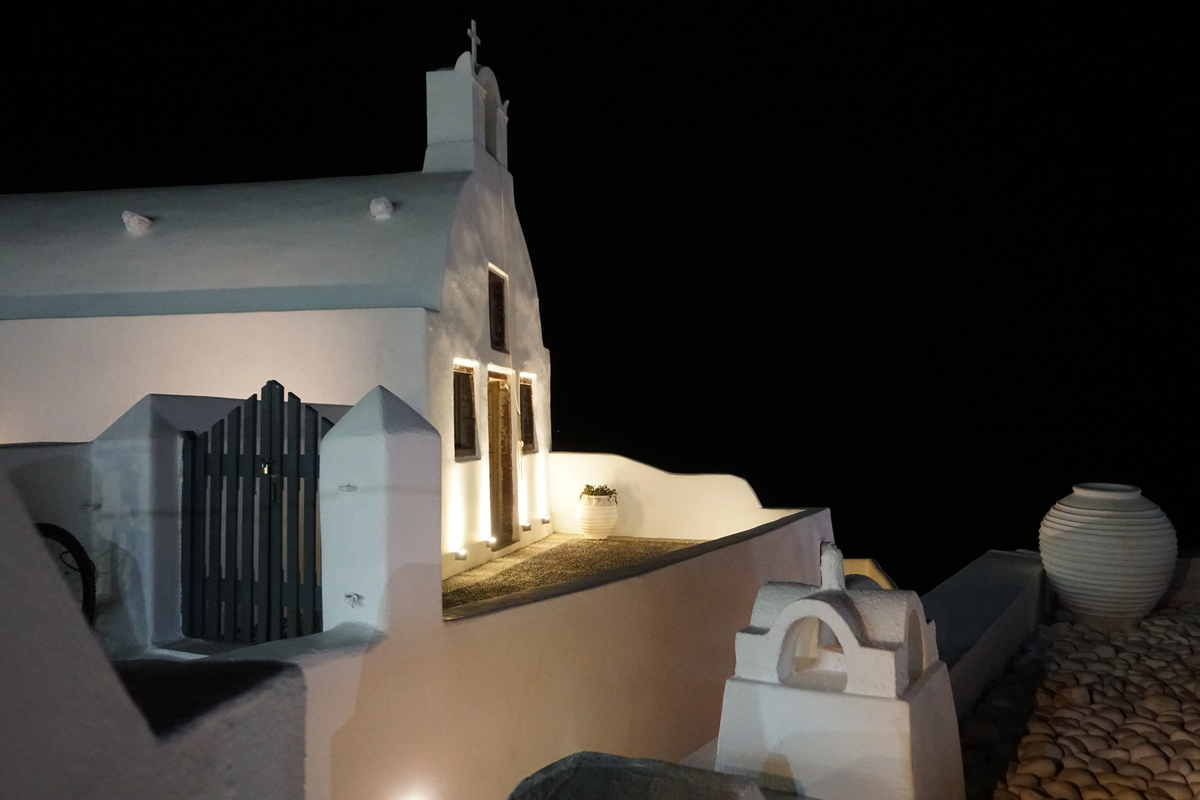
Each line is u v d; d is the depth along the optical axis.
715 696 8.02
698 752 5.53
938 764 4.39
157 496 5.79
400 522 4.59
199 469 5.86
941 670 4.73
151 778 2.94
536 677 5.71
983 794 4.88
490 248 11.80
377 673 4.38
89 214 11.37
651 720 7.00
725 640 8.32
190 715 3.22
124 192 11.95
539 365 14.14
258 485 5.55
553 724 5.84
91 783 2.66
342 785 4.11
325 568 4.68
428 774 4.72
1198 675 6.43
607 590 6.61
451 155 11.52
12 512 2.44
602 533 13.95
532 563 11.32
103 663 2.73
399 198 10.84
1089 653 7.03
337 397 9.38
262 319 9.55
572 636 6.12
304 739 3.88
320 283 9.99
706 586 8.09
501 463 12.38
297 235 10.56
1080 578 7.72
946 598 7.32
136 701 3.04
